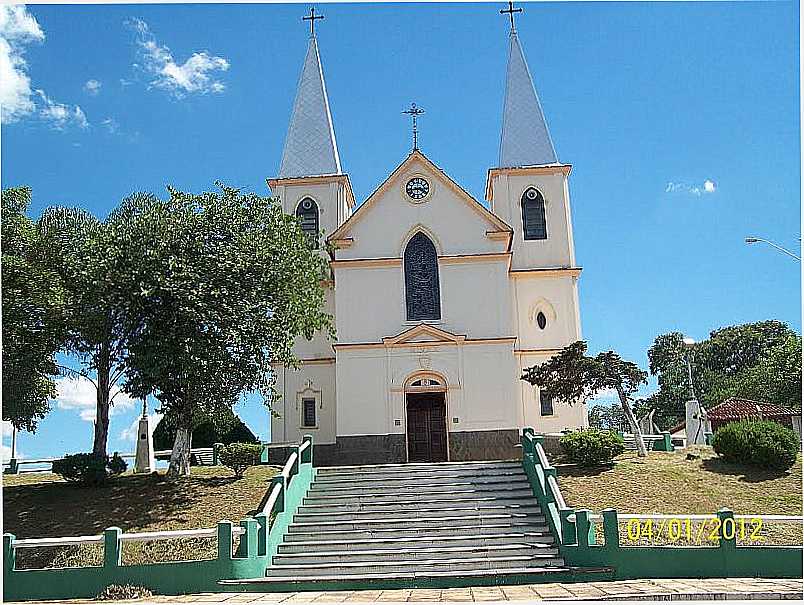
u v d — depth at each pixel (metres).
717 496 25.36
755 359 77.25
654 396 80.88
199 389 26.44
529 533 21.78
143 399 28.03
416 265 35.44
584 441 28.25
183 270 25.86
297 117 43.69
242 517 24.64
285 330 27.72
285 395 37.72
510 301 34.72
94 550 22.66
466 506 24.09
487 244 35.34
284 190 41.56
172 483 28.34
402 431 33.59
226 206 28.06
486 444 33.16
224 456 28.95
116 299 26.05
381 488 25.86
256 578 19.02
